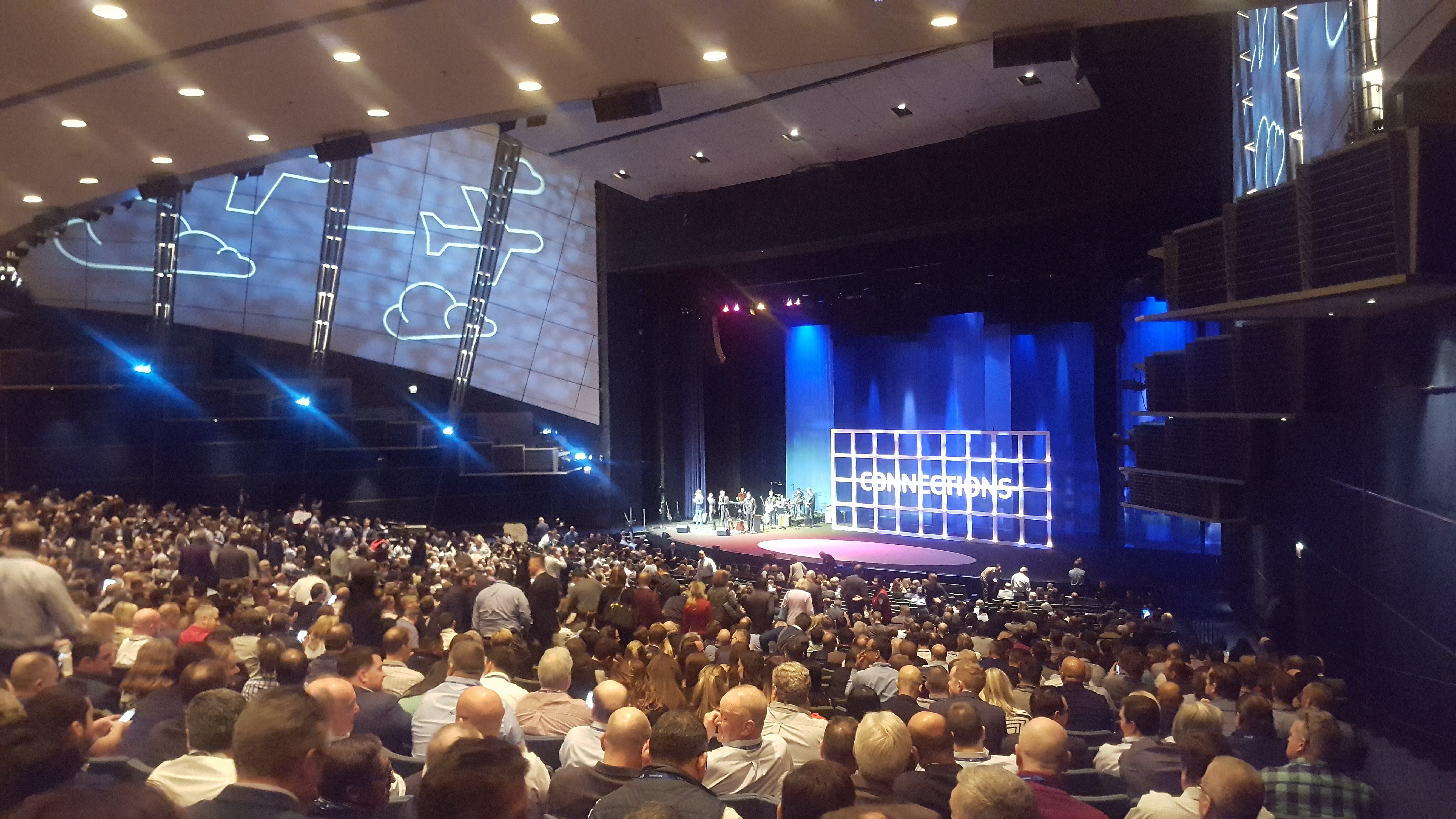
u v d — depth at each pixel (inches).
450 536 1172.5
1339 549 590.6
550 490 1579.7
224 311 1437.0
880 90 988.6
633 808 156.1
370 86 336.5
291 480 1397.6
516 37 294.4
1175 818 173.9
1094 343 1301.7
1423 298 430.6
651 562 1020.5
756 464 1696.6
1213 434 751.7
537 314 1561.3
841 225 1266.0
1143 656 376.2
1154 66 1003.9
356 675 241.6
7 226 543.8
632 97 341.1
